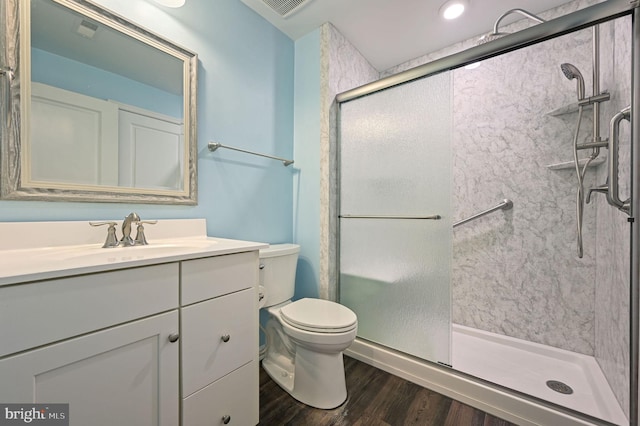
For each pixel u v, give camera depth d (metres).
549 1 1.56
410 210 1.54
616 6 0.98
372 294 1.69
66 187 0.96
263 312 1.70
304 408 1.22
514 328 1.74
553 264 1.61
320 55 1.80
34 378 0.55
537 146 1.65
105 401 0.65
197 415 0.85
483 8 1.63
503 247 1.78
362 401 1.28
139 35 1.15
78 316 0.61
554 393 1.26
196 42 1.36
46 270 0.56
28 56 0.89
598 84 1.30
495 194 1.81
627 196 1.07
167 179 1.24
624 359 1.06
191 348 0.83
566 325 1.57
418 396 1.33
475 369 1.46
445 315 1.40
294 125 1.96
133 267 0.70
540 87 1.64
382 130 1.66
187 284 0.83
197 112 1.35
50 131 0.93
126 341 0.69
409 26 1.79
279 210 1.85
